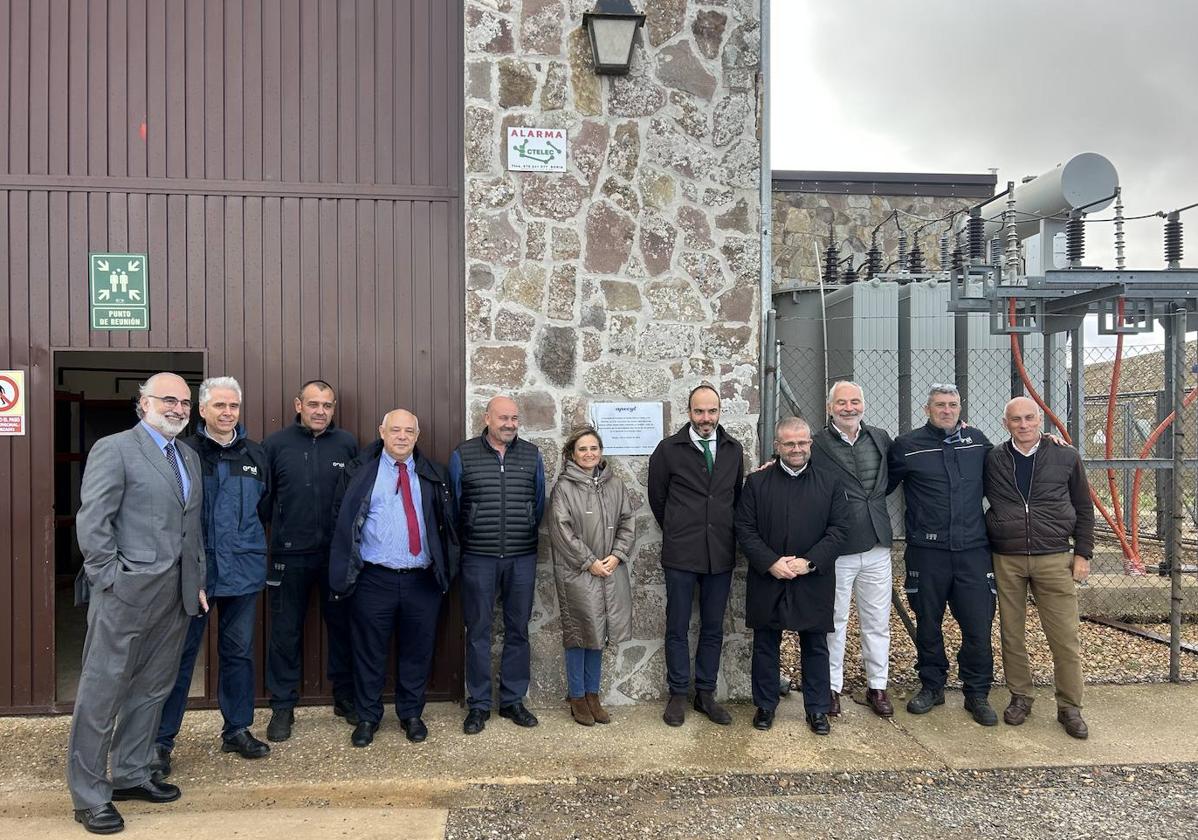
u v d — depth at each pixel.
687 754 3.82
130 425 7.54
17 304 4.24
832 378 7.07
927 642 4.33
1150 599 6.19
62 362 7.05
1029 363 6.61
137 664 3.24
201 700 4.35
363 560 3.88
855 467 4.30
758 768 3.69
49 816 3.26
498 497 4.04
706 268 4.53
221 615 3.77
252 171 4.40
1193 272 4.74
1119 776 3.64
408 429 3.92
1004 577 4.24
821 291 5.97
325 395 4.11
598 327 4.45
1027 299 5.34
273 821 3.23
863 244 9.35
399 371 4.48
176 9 4.35
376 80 4.49
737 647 4.50
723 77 4.55
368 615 3.89
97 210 4.29
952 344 6.60
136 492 3.17
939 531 4.24
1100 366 8.84
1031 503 4.17
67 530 7.23
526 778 3.58
